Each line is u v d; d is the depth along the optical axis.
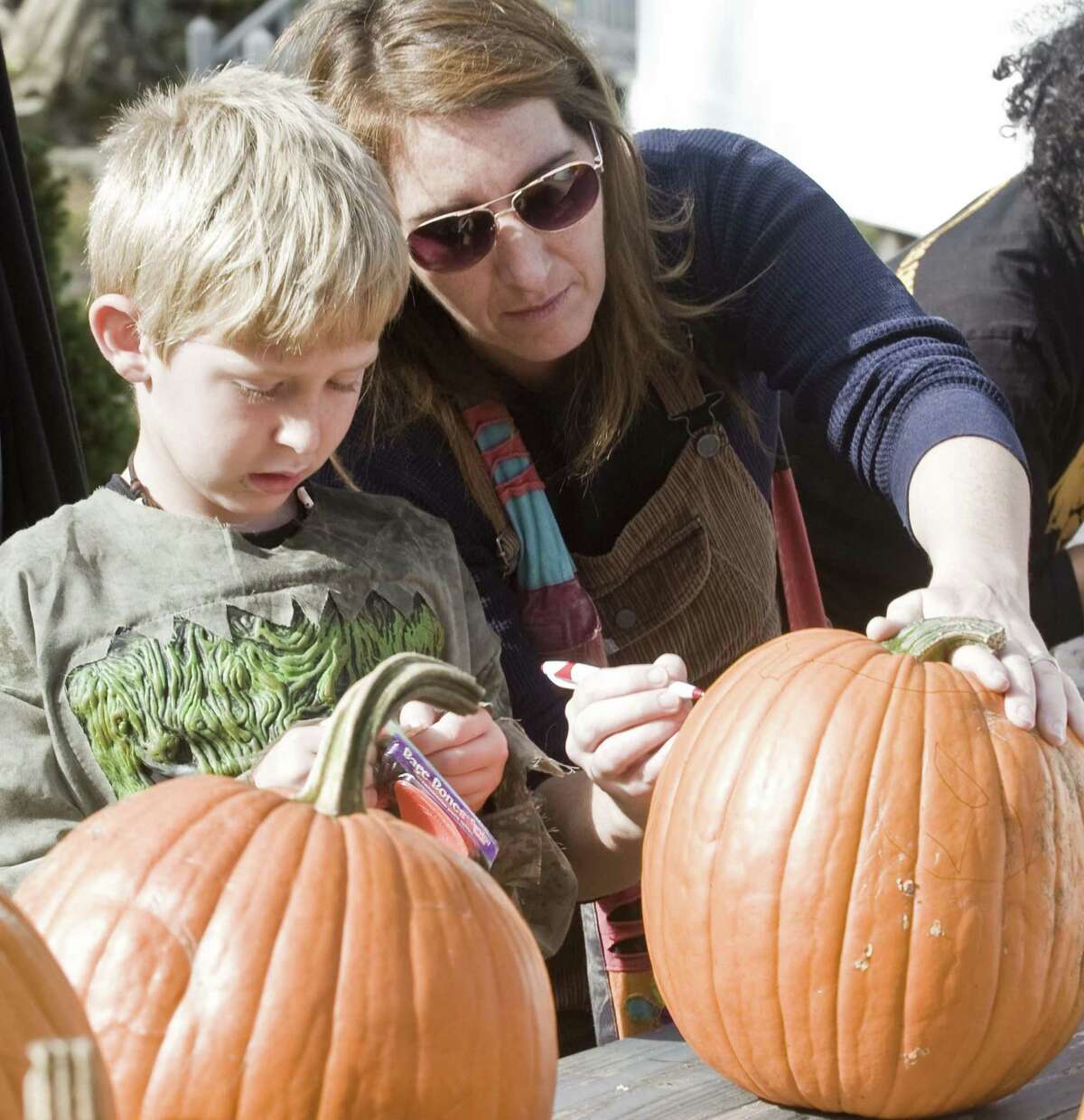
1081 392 2.93
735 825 1.52
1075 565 3.27
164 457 1.91
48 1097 0.76
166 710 1.83
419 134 2.05
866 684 1.55
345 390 1.83
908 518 2.13
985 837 1.46
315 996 1.13
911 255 2.99
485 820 1.85
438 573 2.09
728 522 2.42
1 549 1.92
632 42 12.45
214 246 1.71
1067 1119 1.51
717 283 2.41
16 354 2.43
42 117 15.10
